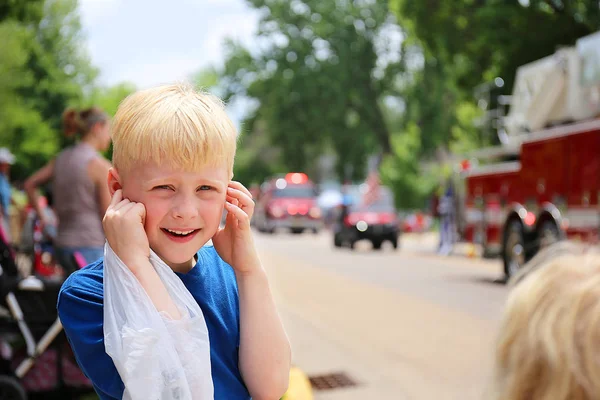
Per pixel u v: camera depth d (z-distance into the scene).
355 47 51.09
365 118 52.97
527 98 12.78
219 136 1.57
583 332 0.90
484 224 14.10
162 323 1.50
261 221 34.59
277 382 1.71
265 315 1.73
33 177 4.84
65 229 4.53
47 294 4.31
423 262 16.55
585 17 21.62
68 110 4.64
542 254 1.08
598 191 9.38
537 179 11.17
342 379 5.77
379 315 8.77
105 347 1.50
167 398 1.46
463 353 6.66
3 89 32.12
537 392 0.92
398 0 27.52
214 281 1.75
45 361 4.45
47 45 39.47
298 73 51.22
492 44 23.23
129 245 1.55
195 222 1.59
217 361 1.68
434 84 47.53
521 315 0.95
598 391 0.87
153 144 1.53
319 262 16.48
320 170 73.62
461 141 29.42
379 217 21.48
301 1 52.38
